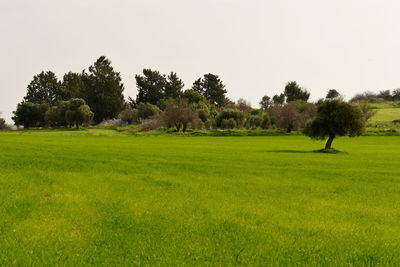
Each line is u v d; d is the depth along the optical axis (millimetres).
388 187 23672
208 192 20406
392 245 12117
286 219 15102
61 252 10492
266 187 22734
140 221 13969
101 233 12391
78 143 60312
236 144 69812
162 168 30109
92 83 191000
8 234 11867
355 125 53406
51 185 20766
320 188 22906
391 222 15156
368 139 93625
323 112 55250
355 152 54500
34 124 166875
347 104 53906
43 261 9773
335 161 39219
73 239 11742
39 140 67000
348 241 12414
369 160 41125
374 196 20688
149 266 9586
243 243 11758
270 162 36688
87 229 12812
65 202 16688
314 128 55656
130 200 17641
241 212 15984
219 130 120188
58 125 161375
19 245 10906
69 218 14141
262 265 10000
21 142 57031
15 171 25109
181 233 12609
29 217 14047
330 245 11914
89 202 16984
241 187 22422
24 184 20438
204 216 15062
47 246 10938
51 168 27594
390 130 113188
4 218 13695
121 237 11984
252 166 33062
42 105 166250
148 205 16719
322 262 10391
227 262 10133
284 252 11102
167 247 11125
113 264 9727
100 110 186000
